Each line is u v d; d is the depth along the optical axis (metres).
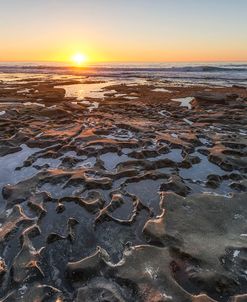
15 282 4.88
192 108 20.67
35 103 23.02
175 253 5.40
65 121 15.13
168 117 17.16
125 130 13.26
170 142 10.95
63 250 5.72
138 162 9.14
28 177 8.62
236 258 5.27
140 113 18.52
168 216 6.44
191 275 4.92
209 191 7.80
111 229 6.23
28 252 5.51
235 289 4.71
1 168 9.29
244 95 26.78
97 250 5.46
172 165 9.16
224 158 9.41
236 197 7.30
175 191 7.56
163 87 35.34
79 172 8.48
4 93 28.92
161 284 4.68
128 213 6.72
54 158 9.85
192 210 6.71
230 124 15.12
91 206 6.86
